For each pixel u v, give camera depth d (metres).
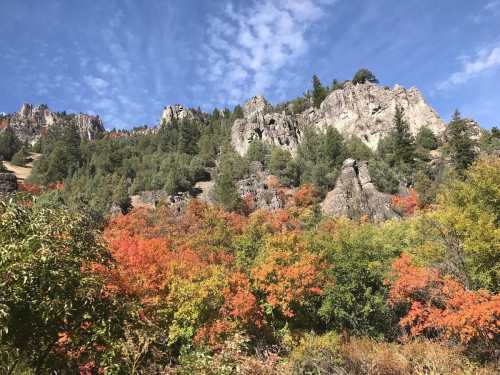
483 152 81.94
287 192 86.56
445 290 21.20
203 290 23.58
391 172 85.38
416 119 123.31
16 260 8.38
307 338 25.45
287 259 30.33
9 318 8.09
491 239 21.77
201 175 101.88
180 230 58.62
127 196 82.38
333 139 101.75
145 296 23.16
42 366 10.01
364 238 37.28
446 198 27.30
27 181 104.69
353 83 146.88
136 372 10.81
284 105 162.50
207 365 10.56
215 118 163.75
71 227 9.69
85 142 144.50
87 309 9.66
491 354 18.86
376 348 19.11
